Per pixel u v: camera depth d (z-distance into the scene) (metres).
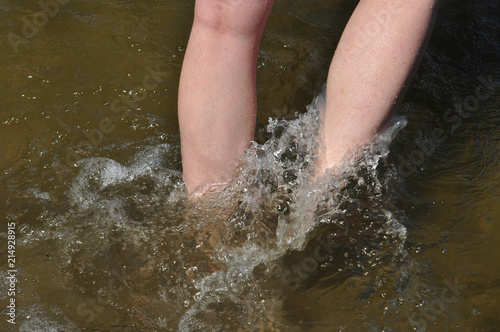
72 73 2.21
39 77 2.18
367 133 1.49
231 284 1.51
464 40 2.48
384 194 1.73
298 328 1.42
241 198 1.57
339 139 1.50
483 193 1.79
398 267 1.57
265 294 1.49
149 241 1.59
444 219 1.70
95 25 2.46
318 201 1.59
